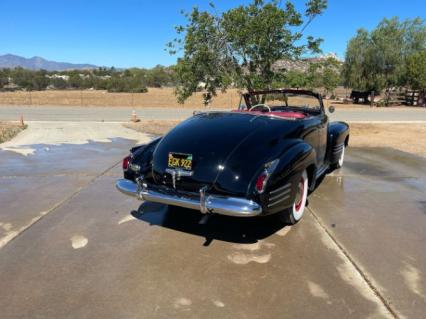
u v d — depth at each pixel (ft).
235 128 12.96
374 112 73.51
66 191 17.74
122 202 16.21
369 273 10.42
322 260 11.17
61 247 11.98
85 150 28.09
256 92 19.93
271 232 13.14
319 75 33.01
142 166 13.15
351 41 97.86
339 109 81.71
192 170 11.98
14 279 10.10
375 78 95.09
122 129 40.57
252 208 11.18
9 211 15.08
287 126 13.56
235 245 12.17
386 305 8.99
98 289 9.66
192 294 9.45
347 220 14.26
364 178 20.38
